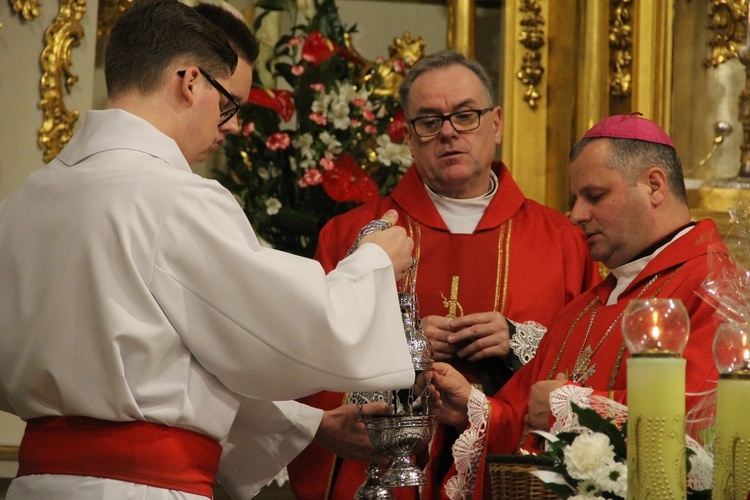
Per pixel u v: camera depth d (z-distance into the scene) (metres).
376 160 5.13
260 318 2.60
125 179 2.66
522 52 5.51
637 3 5.23
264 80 5.38
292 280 2.61
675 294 3.23
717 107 5.25
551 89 5.50
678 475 1.98
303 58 5.09
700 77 5.25
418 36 5.79
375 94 5.26
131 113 2.83
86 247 2.60
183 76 2.86
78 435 2.58
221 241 2.59
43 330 2.61
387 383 2.71
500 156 5.54
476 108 4.22
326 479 3.83
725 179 5.04
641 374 2.01
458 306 4.18
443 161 4.25
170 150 2.79
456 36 5.70
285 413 3.27
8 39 4.67
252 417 3.22
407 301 3.04
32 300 2.65
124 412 2.53
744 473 2.08
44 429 2.63
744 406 2.10
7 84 4.66
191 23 2.89
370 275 2.78
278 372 2.63
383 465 3.39
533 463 2.45
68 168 2.79
